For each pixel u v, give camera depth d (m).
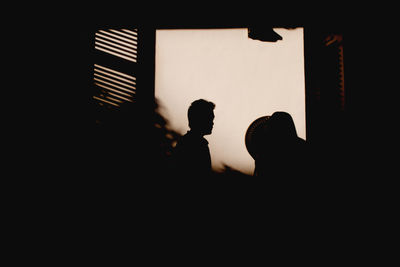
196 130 2.56
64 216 2.88
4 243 2.74
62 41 2.90
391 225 2.55
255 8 3.08
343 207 2.62
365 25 2.68
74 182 2.95
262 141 2.67
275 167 2.48
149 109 3.10
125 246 2.85
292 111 3.11
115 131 3.08
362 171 2.70
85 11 2.93
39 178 2.88
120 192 3.02
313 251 2.49
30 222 2.82
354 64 2.74
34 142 2.88
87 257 2.76
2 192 2.80
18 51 2.83
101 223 2.93
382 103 2.61
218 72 3.16
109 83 3.17
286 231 2.47
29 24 2.83
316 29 3.01
